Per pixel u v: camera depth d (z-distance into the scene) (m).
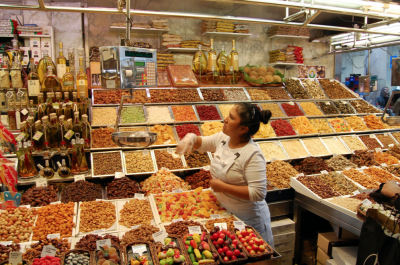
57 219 2.46
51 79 3.79
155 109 4.66
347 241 3.23
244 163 2.37
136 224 2.54
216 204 2.84
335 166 4.36
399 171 4.26
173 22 6.08
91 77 4.88
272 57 6.76
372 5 4.02
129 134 2.53
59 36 5.26
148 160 3.81
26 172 3.19
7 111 3.62
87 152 3.71
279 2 3.67
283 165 4.17
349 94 6.45
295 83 6.17
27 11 5.15
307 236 4.01
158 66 5.61
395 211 2.10
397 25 5.13
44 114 3.53
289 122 5.13
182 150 2.63
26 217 2.47
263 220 2.65
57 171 3.38
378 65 9.46
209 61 5.51
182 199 2.84
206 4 6.21
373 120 5.63
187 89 5.20
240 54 6.69
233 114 2.38
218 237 2.22
